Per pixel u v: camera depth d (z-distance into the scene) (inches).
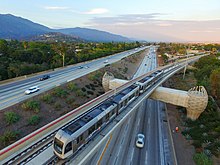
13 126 1365.7
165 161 1257.4
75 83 2330.2
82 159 914.7
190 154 1332.4
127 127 1668.3
